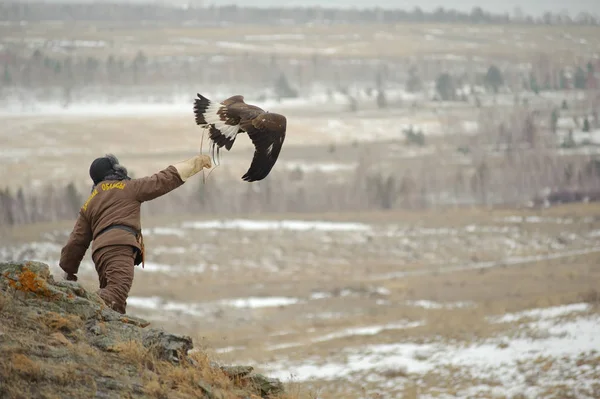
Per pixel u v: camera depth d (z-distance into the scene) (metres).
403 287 133.25
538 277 130.38
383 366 45.81
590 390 34.78
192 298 132.50
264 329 93.38
